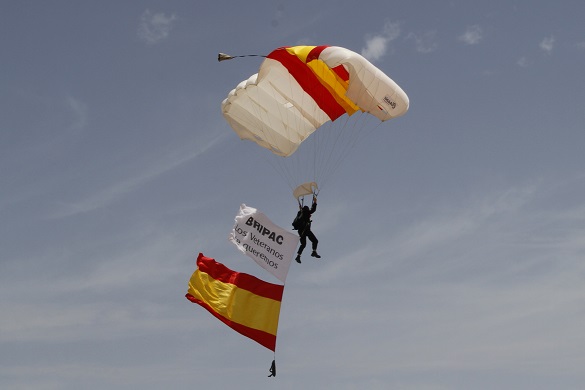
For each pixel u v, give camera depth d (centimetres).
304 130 2906
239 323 2731
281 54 2611
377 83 2538
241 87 2798
